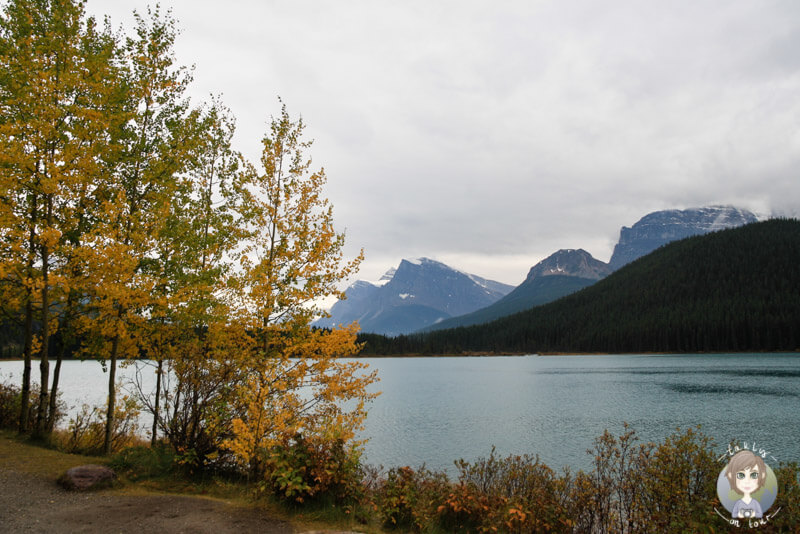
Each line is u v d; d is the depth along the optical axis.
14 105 9.31
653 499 7.64
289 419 8.23
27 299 10.05
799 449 20.94
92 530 5.91
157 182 10.72
